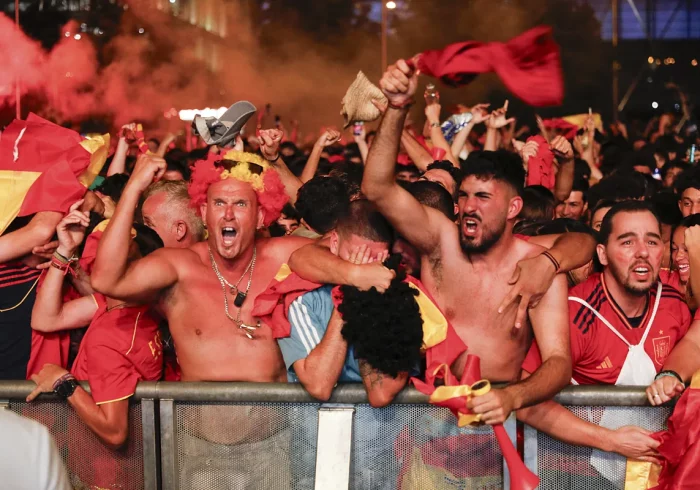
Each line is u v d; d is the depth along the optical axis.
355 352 2.96
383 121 2.86
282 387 3.07
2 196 3.60
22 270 3.62
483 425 2.95
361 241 3.12
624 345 3.28
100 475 3.23
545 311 3.06
